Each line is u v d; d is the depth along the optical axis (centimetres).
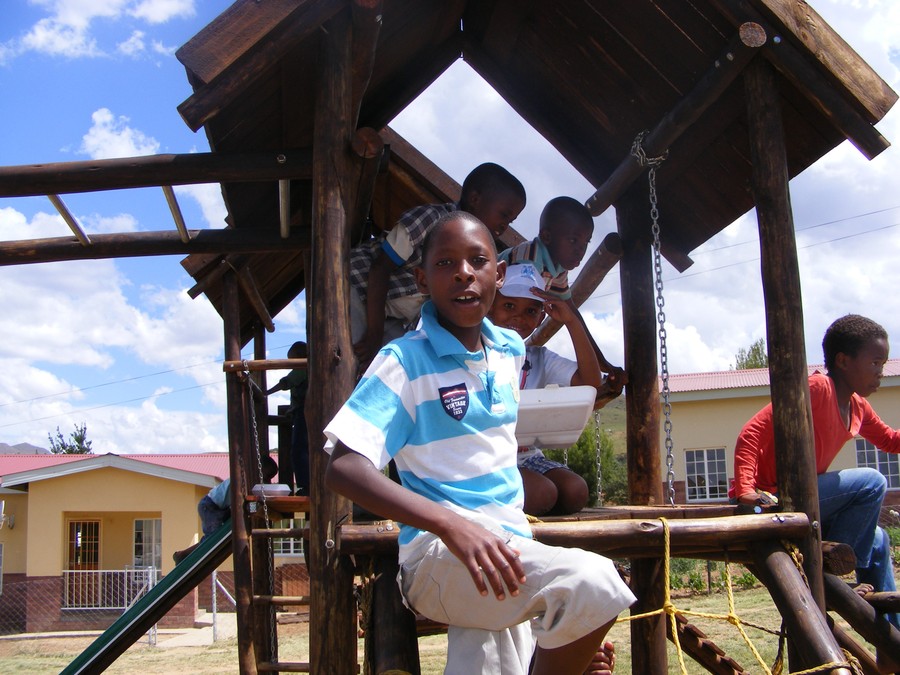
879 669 404
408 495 219
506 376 264
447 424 246
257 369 639
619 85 493
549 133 564
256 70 367
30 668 1462
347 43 384
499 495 245
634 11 432
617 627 1288
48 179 411
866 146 377
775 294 367
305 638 1565
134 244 508
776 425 359
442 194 708
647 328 532
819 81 369
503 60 552
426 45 538
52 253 505
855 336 439
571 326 419
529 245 445
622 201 545
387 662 261
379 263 434
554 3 471
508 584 208
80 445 4362
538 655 228
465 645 242
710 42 412
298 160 416
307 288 571
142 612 676
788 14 364
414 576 245
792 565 327
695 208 532
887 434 482
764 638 1062
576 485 394
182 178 414
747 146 466
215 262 680
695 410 2330
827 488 431
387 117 570
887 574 452
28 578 2133
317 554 344
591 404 375
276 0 359
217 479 2194
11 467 2567
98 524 2273
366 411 235
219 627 1953
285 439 889
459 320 254
